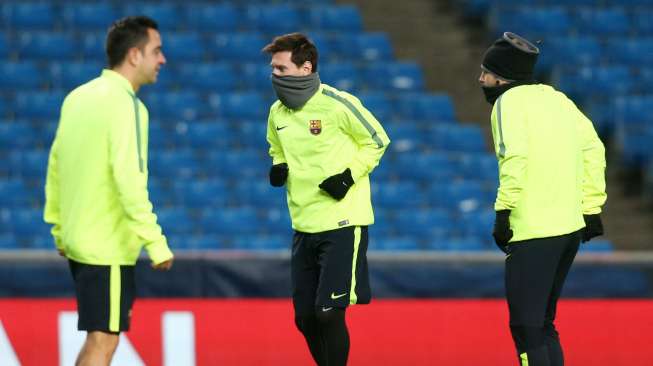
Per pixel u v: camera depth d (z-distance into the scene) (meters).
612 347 25.02
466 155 46.97
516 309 18.38
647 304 25.22
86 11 52.88
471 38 56.28
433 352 24.95
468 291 25.17
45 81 48.19
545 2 58.72
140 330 24.52
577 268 25.16
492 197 45.00
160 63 17.91
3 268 24.39
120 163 16.81
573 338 24.97
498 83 18.73
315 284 19.69
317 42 53.16
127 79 17.55
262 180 44.31
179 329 24.64
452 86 52.50
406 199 44.50
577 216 18.62
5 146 44.78
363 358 24.75
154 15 53.31
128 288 17.62
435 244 41.62
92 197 17.22
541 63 53.50
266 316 24.89
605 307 25.11
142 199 16.86
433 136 47.81
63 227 17.53
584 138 19.55
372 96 49.47
